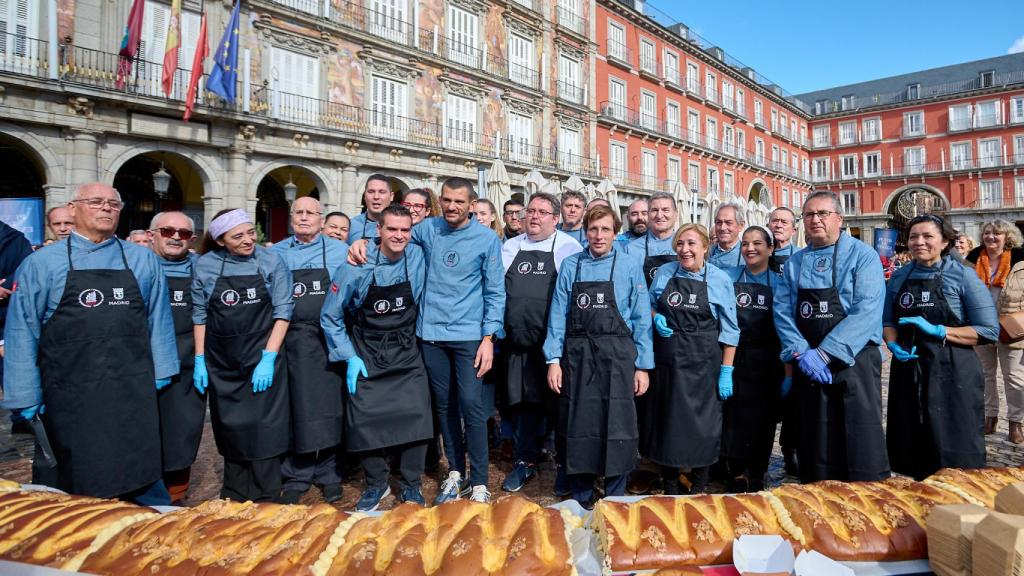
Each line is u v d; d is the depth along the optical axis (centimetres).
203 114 1412
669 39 3173
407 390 344
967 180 3853
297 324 346
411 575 148
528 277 396
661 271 372
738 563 163
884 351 1111
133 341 288
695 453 336
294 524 176
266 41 1603
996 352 521
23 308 268
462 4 2122
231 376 320
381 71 1870
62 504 189
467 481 375
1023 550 132
